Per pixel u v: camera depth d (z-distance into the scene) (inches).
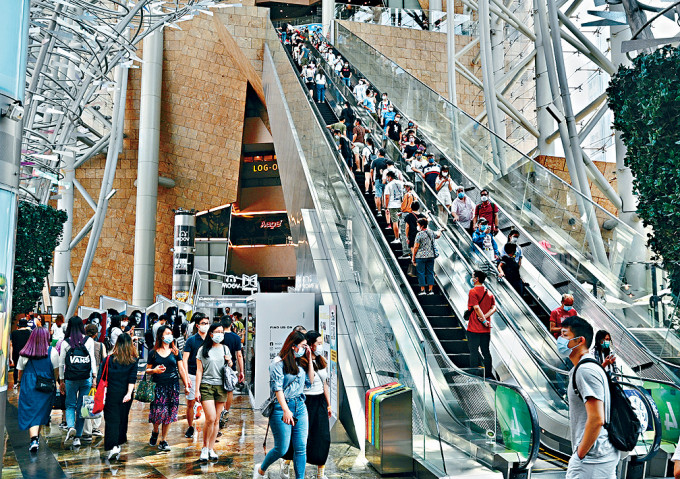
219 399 343.0
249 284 1189.7
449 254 462.6
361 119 831.1
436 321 419.8
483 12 946.1
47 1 569.0
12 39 205.5
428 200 569.3
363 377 385.4
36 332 360.5
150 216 1489.9
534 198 577.0
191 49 1529.3
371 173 645.3
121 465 326.3
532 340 392.2
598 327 418.3
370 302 386.0
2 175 201.8
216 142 1588.3
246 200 1887.3
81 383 383.9
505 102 1064.8
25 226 791.1
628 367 373.1
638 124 369.4
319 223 548.1
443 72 1402.6
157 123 1512.1
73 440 385.7
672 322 364.5
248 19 1401.3
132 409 536.4
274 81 1053.8
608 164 933.2
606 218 470.0
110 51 703.1
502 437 278.8
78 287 1080.8
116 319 449.7
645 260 425.4
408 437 301.6
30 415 354.6
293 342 272.5
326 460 308.0
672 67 344.5
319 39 1290.6
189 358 393.7
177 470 316.5
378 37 1381.6
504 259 454.3
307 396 283.3
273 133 1018.7
